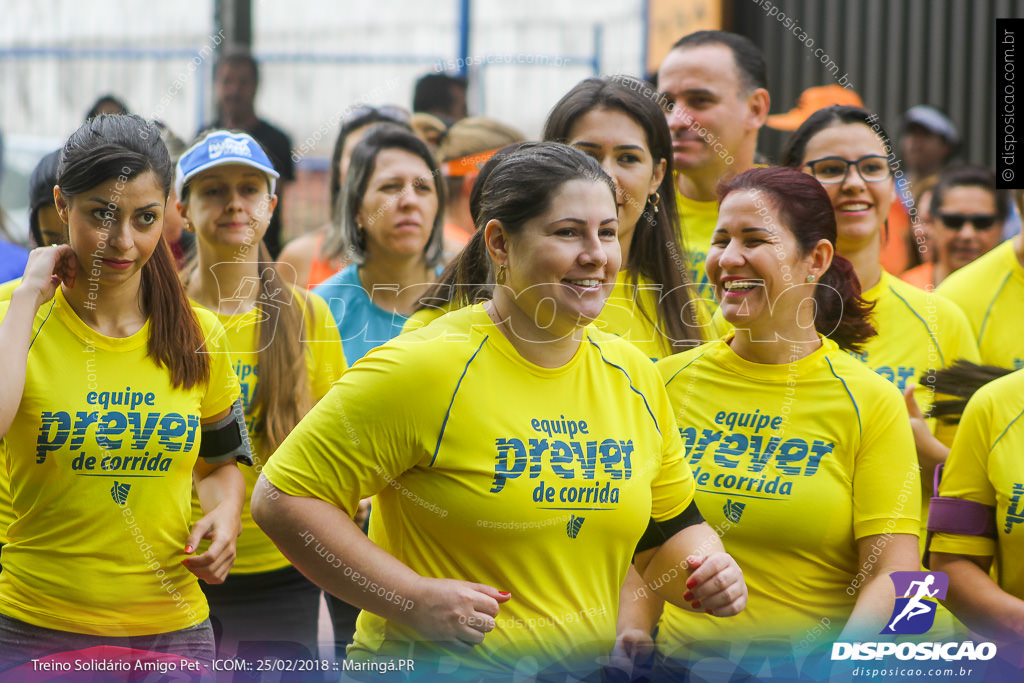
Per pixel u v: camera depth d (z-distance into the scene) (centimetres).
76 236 553
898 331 713
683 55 805
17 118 1769
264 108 1496
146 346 582
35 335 566
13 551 579
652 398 539
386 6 1625
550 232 480
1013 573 601
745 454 588
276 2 1598
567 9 1598
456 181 965
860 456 581
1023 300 792
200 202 684
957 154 1359
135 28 1772
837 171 714
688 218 811
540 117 1537
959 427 624
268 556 709
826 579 583
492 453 488
